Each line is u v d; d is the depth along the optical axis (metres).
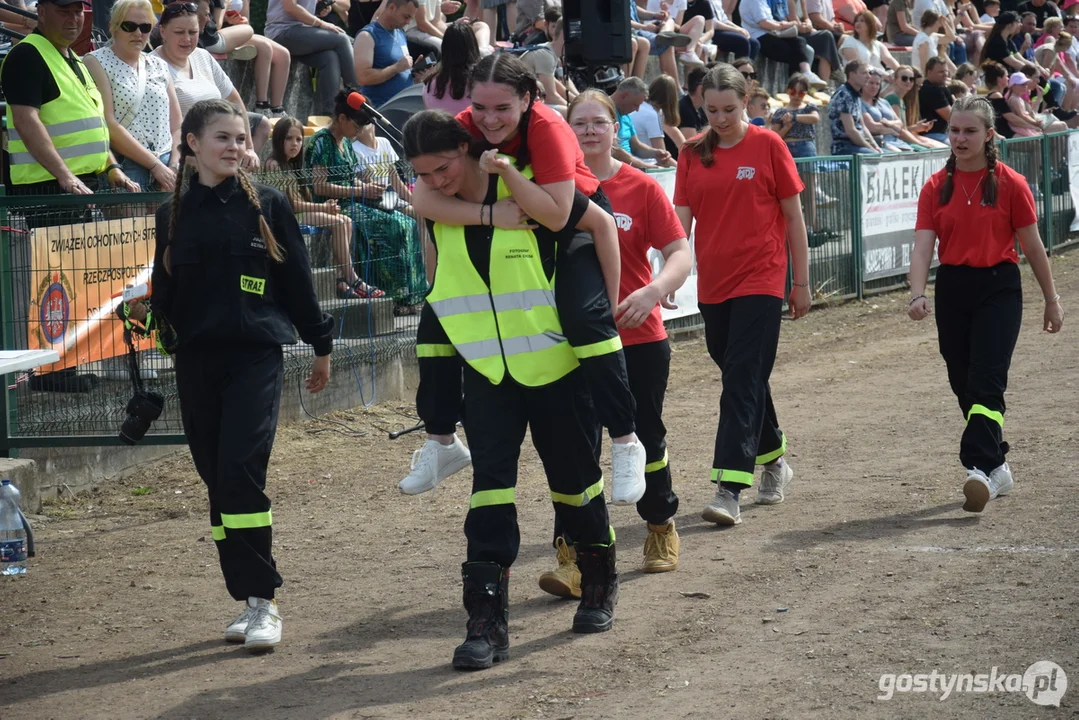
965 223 7.21
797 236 7.25
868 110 18.23
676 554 6.38
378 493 8.40
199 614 6.01
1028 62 23.20
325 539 7.34
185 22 10.67
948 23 23.75
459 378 5.15
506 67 4.76
